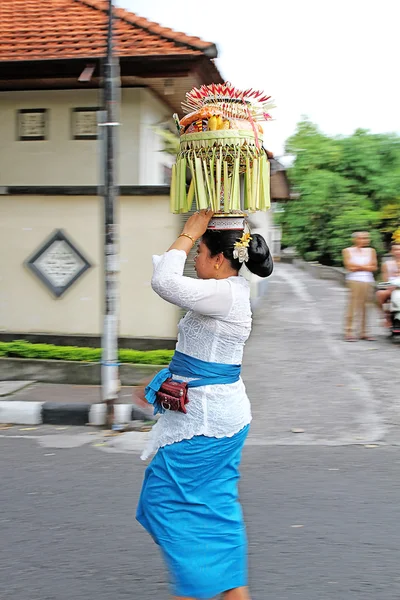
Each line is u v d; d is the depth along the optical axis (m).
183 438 2.96
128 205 8.79
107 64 6.66
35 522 4.63
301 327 13.57
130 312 8.91
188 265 6.66
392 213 23.77
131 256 8.85
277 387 8.63
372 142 24.92
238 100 2.93
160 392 3.00
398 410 7.62
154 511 3.01
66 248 8.94
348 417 7.36
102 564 4.06
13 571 3.97
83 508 4.87
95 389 8.31
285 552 4.18
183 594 2.98
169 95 10.90
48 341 9.03
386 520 4.65
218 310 2.91
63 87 10.39
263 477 5.52
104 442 6.51
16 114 10.63
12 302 9.12
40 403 7.24
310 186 25.19
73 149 10.55
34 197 8.95
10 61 9.52
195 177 2.90
